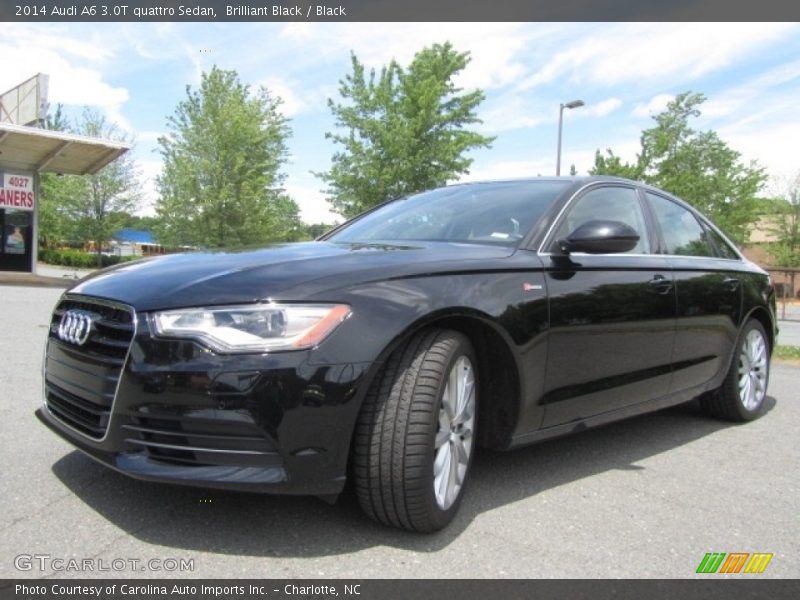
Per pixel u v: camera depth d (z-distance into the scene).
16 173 19.33
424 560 2.29
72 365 2.51
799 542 2.59
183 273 2.45
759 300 4.64
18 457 3.11
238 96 26.23
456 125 19.25
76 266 42.47
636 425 4.45
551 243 3.09
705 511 2.88
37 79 18.64
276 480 2.13
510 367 2.74
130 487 2.78
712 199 27.31
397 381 2.34
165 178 26.92
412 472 2.30
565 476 3.27
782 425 4.59
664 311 3.60
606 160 22.83
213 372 2.11
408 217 3.77
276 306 2.17
